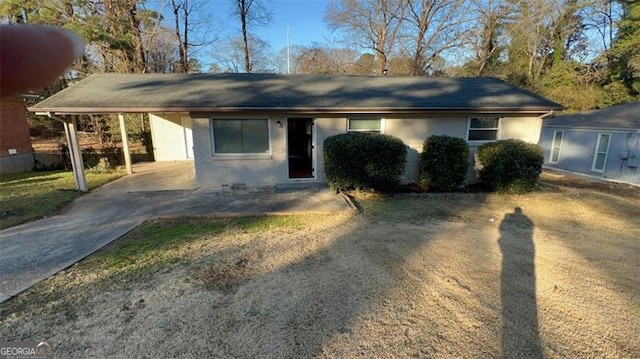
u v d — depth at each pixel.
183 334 2.91
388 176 8.08
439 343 2.83
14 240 5.06
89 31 13.21
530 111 8.81
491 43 21.91
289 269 4.14
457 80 11.77
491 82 11.60
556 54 22.05
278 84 10.20
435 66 23.12
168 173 10.72
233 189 8.56
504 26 21.06
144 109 7.46
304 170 10.47
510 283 3.84
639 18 17.78
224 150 8.79
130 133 14.66
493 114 9.33
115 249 4.71
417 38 21.95
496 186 8.46
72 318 3.10
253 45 23.86
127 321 3.06
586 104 18.14
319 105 8.18
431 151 8.45
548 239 5.29
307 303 3.40
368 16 22.62
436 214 6.62
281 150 9.00
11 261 4.30
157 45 19.95
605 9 21.09
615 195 8.62
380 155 7.95
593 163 11.44
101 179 9.77
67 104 7.32
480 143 9.53
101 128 15.88
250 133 8.81
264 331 2.96
